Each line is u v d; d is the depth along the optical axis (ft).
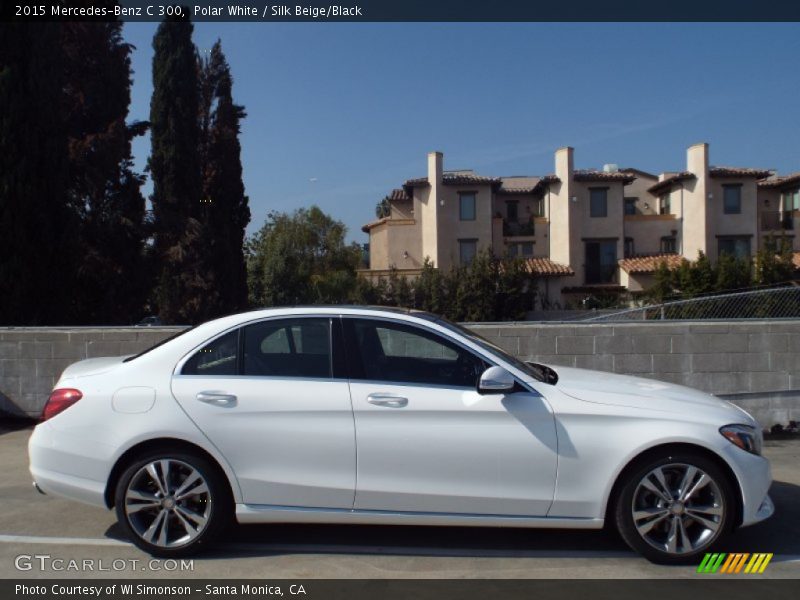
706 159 134.00
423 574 15.21
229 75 98.37
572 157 135.03
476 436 15.56
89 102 57.67
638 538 15.49
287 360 16.46
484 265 107.24
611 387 16.61
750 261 108.68
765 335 28.81
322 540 17.22
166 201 80.02
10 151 37.81
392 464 15.64
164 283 85.61
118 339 30.94
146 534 15.90
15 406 31.35
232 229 98.58
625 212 155.84
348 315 16.75
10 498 20.59
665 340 28.99
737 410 16.66
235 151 97.76
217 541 17.11
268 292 129.70
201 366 16.38
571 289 132.57
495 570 15.42
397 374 16.33
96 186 55.06
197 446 15.90
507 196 147.43
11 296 37.86
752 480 15.51
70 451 16.07
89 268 53.93
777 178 149.79
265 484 15.72
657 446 15.51
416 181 136.77
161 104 80.53
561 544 16.93
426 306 107.65
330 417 15.76
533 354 29.32
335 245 170.71
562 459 15.49
